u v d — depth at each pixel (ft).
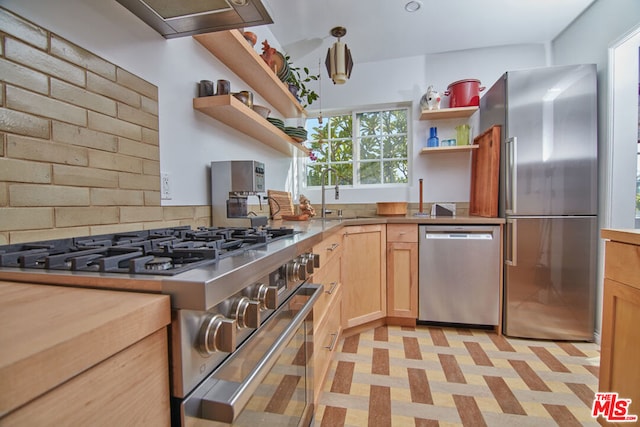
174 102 4.22
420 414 4.46
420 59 9.45
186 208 4.44
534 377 5.42
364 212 10.03
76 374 1.04
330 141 10.72
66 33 2.77
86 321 1.14
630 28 6.07
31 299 1.43
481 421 4.31
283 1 6.75
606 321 3.83
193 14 3.58
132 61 3.53
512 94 6.98
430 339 7.04
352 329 7.32
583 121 6.74
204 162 4.90
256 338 2.30
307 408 3.70
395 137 10.22
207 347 1.64
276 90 6.85
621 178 6.57
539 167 6.86
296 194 10.28
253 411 2.28
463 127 8.91
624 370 3.54
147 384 1.36
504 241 7.23
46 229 2.58
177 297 1.51
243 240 3.00
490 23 7.73
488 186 7.88
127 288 1.58
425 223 7.59
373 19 7.47
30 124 2.46
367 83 9.82
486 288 7.34
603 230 3.85
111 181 3.22
